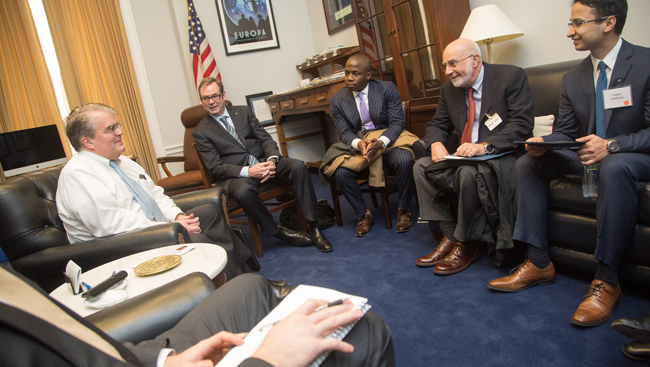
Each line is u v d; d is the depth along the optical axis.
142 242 1.66
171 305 1.00
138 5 4.40
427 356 1.41
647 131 1.50
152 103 4.53
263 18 4.88
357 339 0.76
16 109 4.03
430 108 3.10
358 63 2.78
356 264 2.30
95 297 1.14
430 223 2.33
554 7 2.53
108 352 0.58
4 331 0.45
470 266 2.05
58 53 4.09
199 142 2.93
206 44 4.39
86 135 1.89
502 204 1.85
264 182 2.91
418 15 2.99
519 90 2.07
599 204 1.47
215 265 1.29
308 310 0.71
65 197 1.85
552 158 1.72
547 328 1.45
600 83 1.69
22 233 1.80
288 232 2.79
